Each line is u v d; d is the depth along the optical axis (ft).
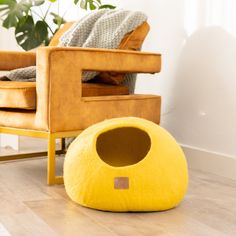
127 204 4.95
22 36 10.18
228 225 4.68
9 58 8.08
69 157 5.41
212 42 7.14
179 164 5.22
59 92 6.08
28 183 6.32
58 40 8.52
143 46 8.72
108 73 7.20
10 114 6.63
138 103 7.08
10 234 4.29
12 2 9.64
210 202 5.51
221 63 6.99
